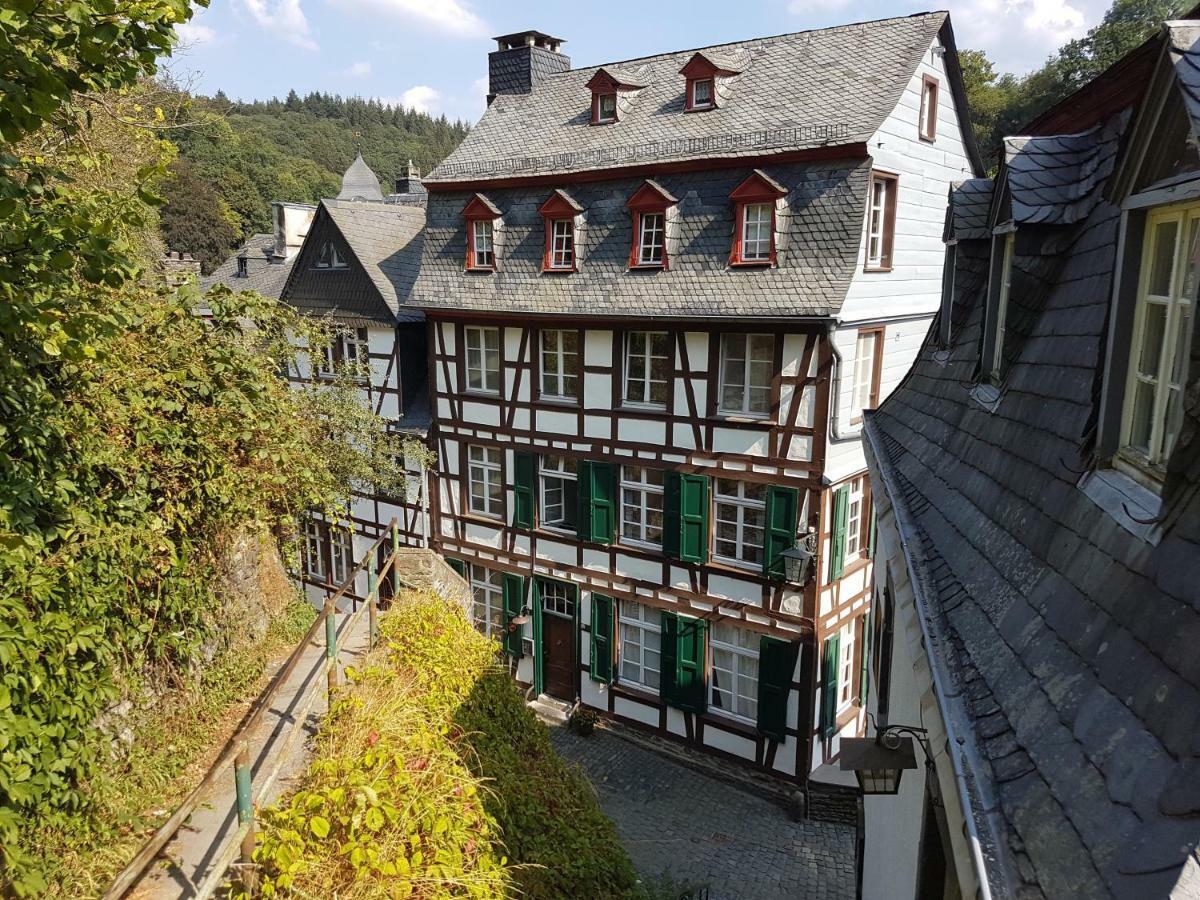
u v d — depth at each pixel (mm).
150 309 6902
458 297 15188
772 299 11680
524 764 7242
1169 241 2770
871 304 12266
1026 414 4160
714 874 10992
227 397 6941
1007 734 2641
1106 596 2553
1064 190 4578
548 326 14289
